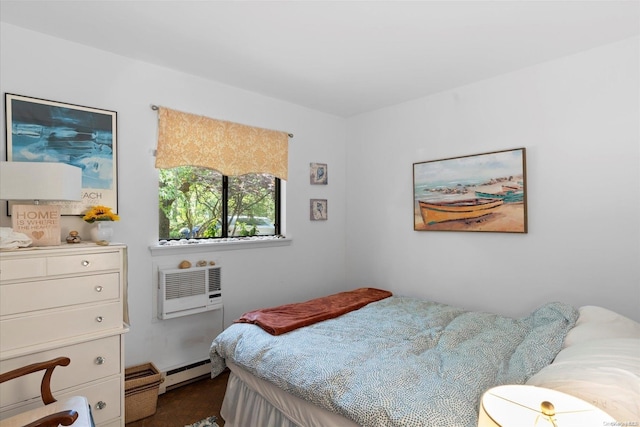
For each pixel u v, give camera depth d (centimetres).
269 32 211
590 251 232
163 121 258
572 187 239
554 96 247
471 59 247
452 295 302
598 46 228
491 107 278
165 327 262
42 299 172
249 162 307
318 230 366
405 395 138
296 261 347
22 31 206
